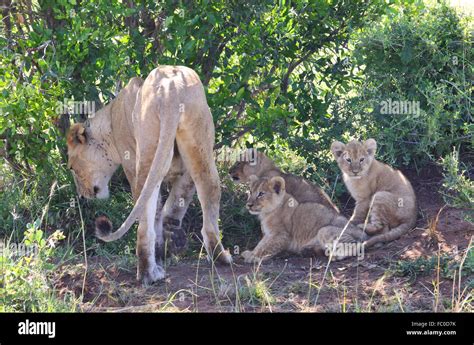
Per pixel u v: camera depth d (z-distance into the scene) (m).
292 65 13.70
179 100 10.02
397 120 13.16
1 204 12.76
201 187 10.62
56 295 10.15
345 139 13.71
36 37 12.30
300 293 9.88
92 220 12.69
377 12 13.45
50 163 12.93
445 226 11.30
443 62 13.09
